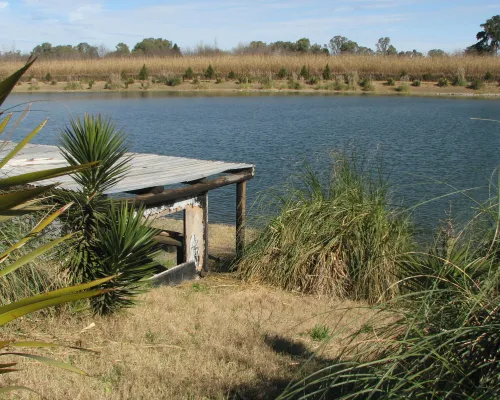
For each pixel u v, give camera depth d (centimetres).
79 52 9125
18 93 5600
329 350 524
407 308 364
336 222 827
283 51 8694
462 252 392
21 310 201
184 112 3881
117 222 605
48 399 415
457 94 5659
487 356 299
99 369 476
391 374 315
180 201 827
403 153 2184
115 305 604
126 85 6284
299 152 2242
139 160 1015
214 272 912
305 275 807
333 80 6556
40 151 1099
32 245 562
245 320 637
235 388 452
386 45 11344
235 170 933
